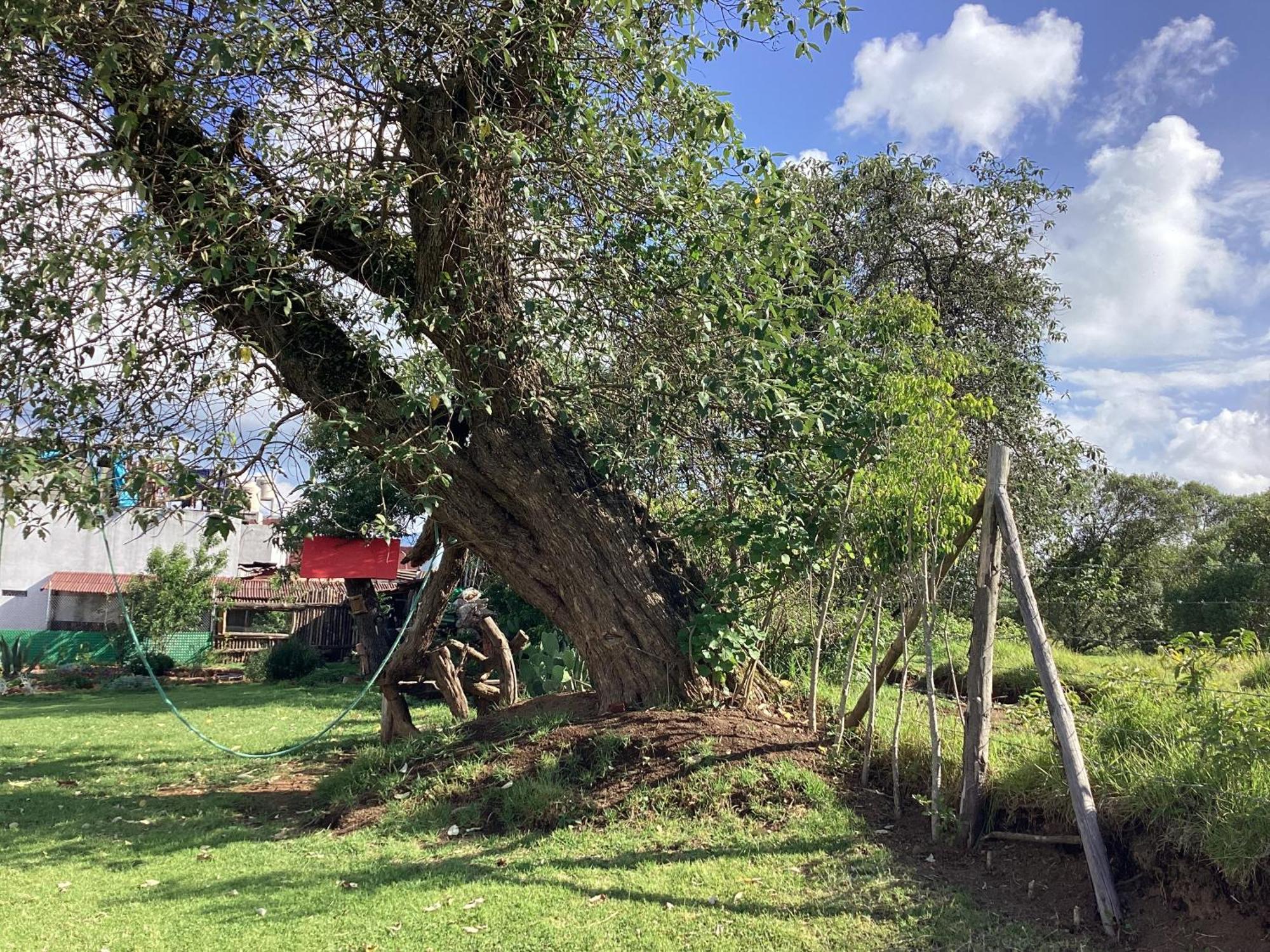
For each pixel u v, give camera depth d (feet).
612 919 13.71
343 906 14.75
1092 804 13.60
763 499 22.21
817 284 23.86
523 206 23.02
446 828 18.85
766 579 22.30
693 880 15.11
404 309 22.29
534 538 23.62
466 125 21.26
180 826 21.24
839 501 20.81
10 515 17.89
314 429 21.91
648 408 22.76
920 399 17.20
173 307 20.94
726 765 19.01
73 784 27.04
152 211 19.30
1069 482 45.27
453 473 23.21
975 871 15.19
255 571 83.92
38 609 92.22
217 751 33.12
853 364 20.93
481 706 31.71
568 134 21.72
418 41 21.20
